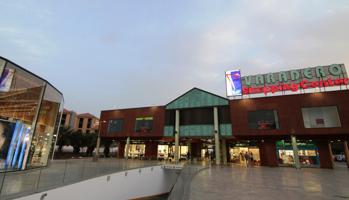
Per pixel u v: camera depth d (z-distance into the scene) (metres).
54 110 23.14
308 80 27.97
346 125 23.70
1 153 15.90
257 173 17.47
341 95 24.78
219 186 10.39
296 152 25.36
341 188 10.30
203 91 33.22
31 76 18.27
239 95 31.31
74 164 22.44
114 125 38.62
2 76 15.48
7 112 16.44
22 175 14.17
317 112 25.48
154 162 30.17
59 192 11.67
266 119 27.78
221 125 30.66
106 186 16.67
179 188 8.09
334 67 26.89
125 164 24.42
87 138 53.22
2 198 8.70
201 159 35.09
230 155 34.41
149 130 35.28
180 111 34.44
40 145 20.55
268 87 30.09
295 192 9.09
